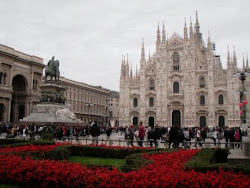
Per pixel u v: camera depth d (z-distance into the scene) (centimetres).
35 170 1319
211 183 1069
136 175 1149
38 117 4997
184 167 1311
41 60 10044
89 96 14275
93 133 3338
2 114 8381
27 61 9312
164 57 10281
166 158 1638
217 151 2123
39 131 4112
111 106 16888
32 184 1308
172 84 10188
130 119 10538
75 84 12875
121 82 10675
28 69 9462
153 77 10462
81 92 13512
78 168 1288
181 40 10206
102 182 1152
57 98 5278
